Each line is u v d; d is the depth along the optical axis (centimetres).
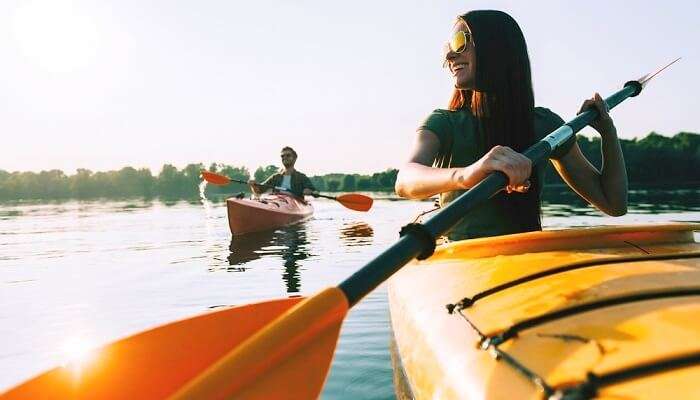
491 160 143
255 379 100
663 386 74
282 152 1377
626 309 103
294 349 105
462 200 135
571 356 90
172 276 547
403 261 122
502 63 203
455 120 208
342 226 1078
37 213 1984
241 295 452
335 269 568
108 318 391
